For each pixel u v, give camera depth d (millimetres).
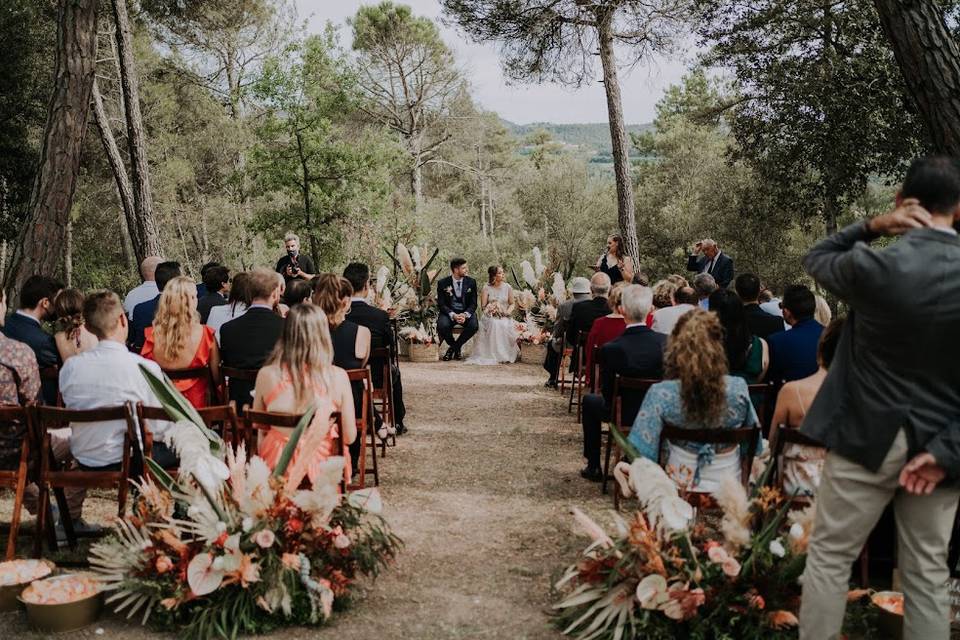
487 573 4160
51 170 8391
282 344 4133
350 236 18781
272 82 17234
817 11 15805
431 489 5652
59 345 5402
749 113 17641
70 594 3621
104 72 24859
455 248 32156
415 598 3840
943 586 2688
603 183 39344
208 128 28516
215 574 3396
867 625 3424
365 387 5676
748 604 3252
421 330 12398
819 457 3869
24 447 4113
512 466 6281
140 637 3416
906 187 2627
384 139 19062
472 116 35500
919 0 5039
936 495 2611
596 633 3334
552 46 14289
